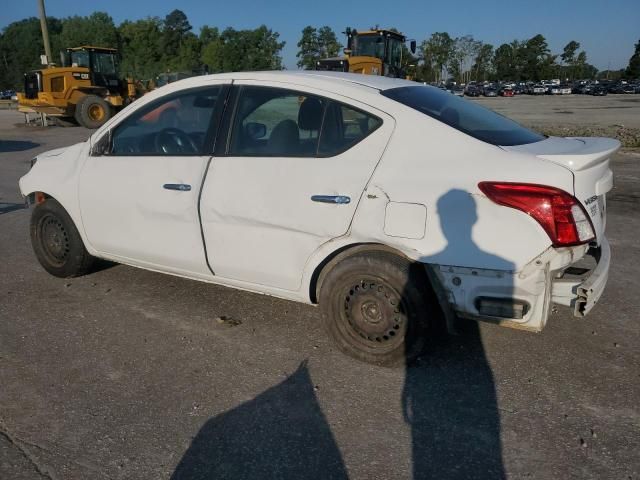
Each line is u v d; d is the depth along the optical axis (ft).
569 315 13.62
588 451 8.82
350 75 12.62
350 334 11.45
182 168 12.85
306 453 8.86
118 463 8.60
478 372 11.16
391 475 8.38
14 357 11.74
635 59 358.84
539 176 9.54
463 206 9.88
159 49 295.89
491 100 171.53
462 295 10.10
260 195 11.69
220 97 12.67
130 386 10.68
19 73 346.74
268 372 11.20
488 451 8.87
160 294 15.12
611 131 57.11
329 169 11.07
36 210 15.85
